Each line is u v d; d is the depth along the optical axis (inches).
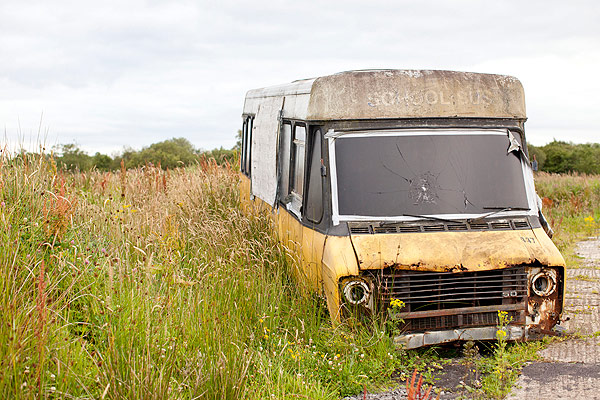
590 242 497.7
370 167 246.8
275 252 291.7
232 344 201.5
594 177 989.8
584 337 249.6
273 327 239.1
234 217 342.0
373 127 251.1
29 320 183.3
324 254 235.9
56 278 229.8
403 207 242.5
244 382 189.5
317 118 251.4
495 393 195.5
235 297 248.8
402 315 224.5
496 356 216.8
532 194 255.0
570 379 207.2
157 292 240.4
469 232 237.8
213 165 563.2
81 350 192.7
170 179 532.4
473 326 230.7
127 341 198.7
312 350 227.3
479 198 247.1
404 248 228.1
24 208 272.5
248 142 442.3
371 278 225.3
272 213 327.6
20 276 216.8
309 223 260.1
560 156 1540.4
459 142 253.3
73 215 295.6
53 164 321.4
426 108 251.6
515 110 259.8
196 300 235.0
